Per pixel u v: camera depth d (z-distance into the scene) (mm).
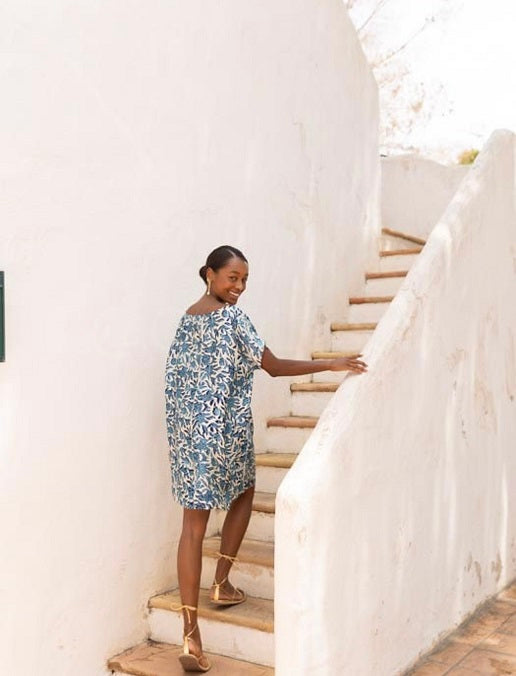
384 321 3723
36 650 3354
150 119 3963
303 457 3131
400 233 7031
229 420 3510
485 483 4621
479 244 4516
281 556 2969
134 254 3859
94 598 3623
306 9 5355
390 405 3594
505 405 4898
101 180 3672
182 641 3816
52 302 3422
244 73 4695
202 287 4332
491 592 4711
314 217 5426
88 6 3590
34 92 3334
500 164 4820
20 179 3275
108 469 3697
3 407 3207
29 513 3314
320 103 5520
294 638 2936
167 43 4074
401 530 3682
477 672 3713
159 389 4000
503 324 4867
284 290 5086
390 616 3574
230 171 4562
